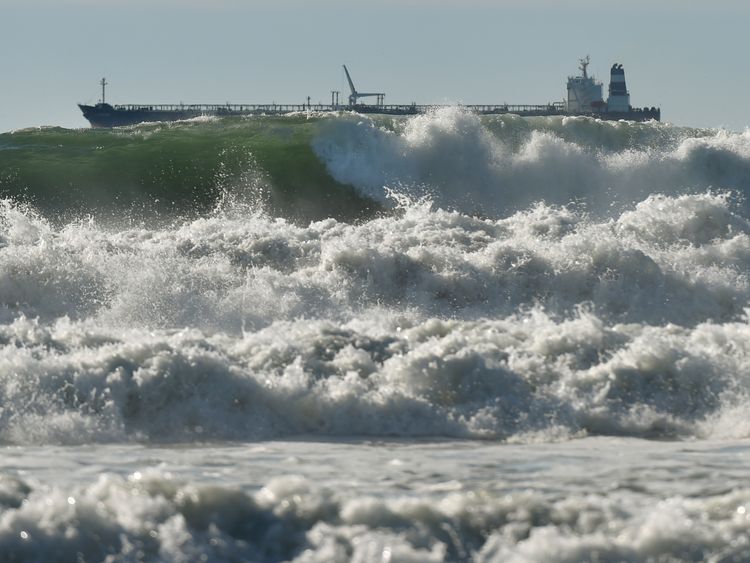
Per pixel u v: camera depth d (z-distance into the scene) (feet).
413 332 145.69
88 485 88.38
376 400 118.42
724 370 127.65
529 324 155.12
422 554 69.46
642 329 150.92
